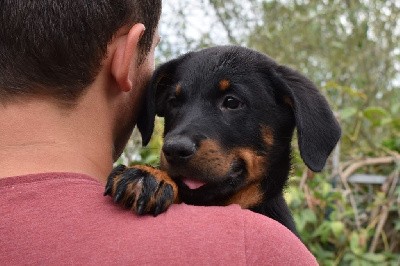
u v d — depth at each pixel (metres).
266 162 0.72
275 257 0.40
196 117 0.67
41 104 0.43
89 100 0.46
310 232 1.10
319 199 1.10
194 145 0.63
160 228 0.40
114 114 0.50
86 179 0.43
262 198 0.72
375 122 1.27
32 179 0.41
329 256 1.08
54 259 0.38
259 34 2.04
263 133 0.72
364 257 1.06
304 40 2.06
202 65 0.72
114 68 0.47
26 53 0.42
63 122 0.44
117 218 0.40
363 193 1.16
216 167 0.65
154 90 0.68
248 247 0.40
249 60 0.74
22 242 0.38
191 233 0.40
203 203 0.66
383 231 1.12
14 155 0.43
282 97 0.74
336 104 1.54
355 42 2.01
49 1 0.43
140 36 0.48
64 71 0.43
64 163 0.43
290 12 2.07
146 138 0.67
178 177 0.62
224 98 0.70
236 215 0.42
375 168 1.18
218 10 2.01
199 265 0.38
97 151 0.46
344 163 1.17
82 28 0.44
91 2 0.44
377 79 2.03
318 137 0.71
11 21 0.42
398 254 1.11
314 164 0.70
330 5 2.04
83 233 0.39
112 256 0.38
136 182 0.46
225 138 0.68
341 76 2.03
